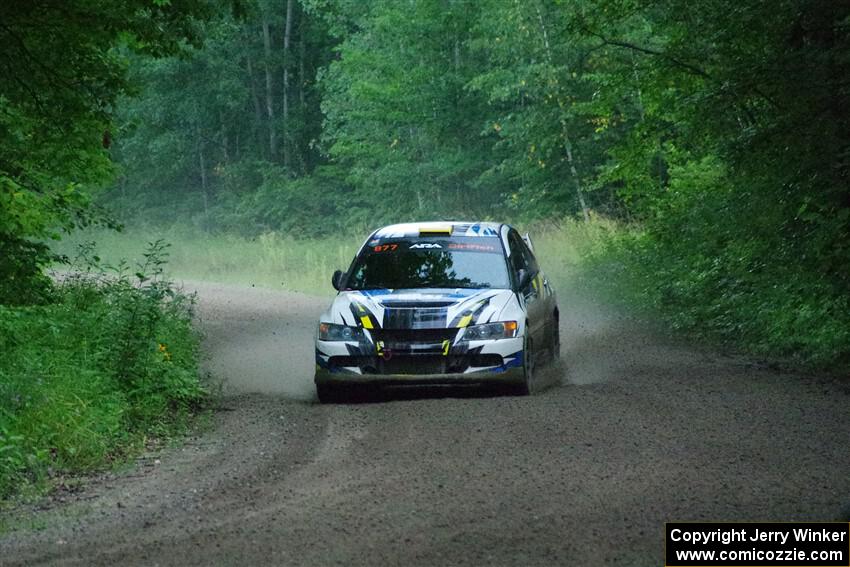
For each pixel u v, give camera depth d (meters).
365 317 27.00
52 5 27.73
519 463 19.44
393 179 93.31
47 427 20.73
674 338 38.72
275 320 46.44
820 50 34.25
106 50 31.12
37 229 27.39
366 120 93.75
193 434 23.61
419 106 88.94
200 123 122.94
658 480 17.95
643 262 49.84
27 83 29.77
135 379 25.73
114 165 33.19
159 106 117.69
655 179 57.66
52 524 16.31
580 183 75.31
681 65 42.75
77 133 31.08
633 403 25.23
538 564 13.73
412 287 28.66
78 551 14.80
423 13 88.56
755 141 34.88
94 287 36.25
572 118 71.25
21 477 19.08
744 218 36.66
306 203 110.69
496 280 28.75
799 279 34.50
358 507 16.69
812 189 33.94
